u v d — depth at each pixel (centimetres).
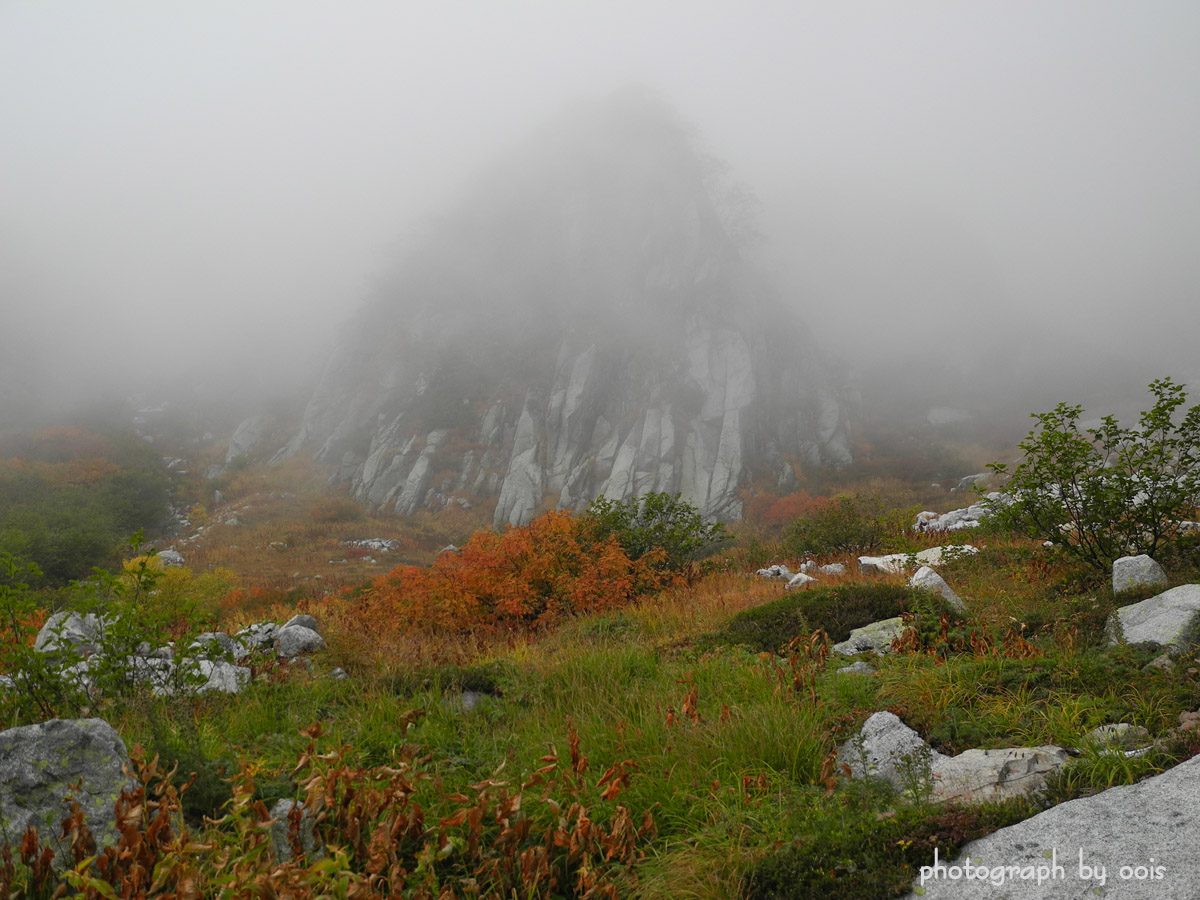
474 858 315
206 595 1694
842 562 1499
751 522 4512
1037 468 894
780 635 761
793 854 324
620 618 1065
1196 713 402
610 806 371
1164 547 833
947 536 1470
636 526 1533
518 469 5438
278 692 617
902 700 495
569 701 582
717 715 484
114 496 4712
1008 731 435
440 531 4694
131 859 263
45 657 540
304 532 4344
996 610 761
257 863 261
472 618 1145
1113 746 378
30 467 5081
